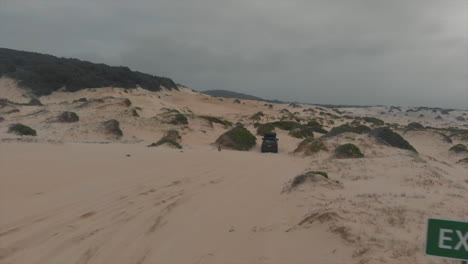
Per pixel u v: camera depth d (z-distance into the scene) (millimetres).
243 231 8391
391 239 6793
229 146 33188
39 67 80188
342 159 21781
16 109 45688
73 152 17594
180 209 10070
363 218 8055
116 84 84562
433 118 99000
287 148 34719
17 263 6379
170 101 82500
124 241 7570
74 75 79688
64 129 34344
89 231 8008
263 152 32062
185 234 8117
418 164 17672
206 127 43094
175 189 12398
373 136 29469
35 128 34312
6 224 8078
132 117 42156
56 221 8469
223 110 80000
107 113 43469
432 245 4035
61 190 11016
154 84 96375
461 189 12414
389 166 17156
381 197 10195
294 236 7875
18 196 10039
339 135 30453
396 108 114562
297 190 12062
